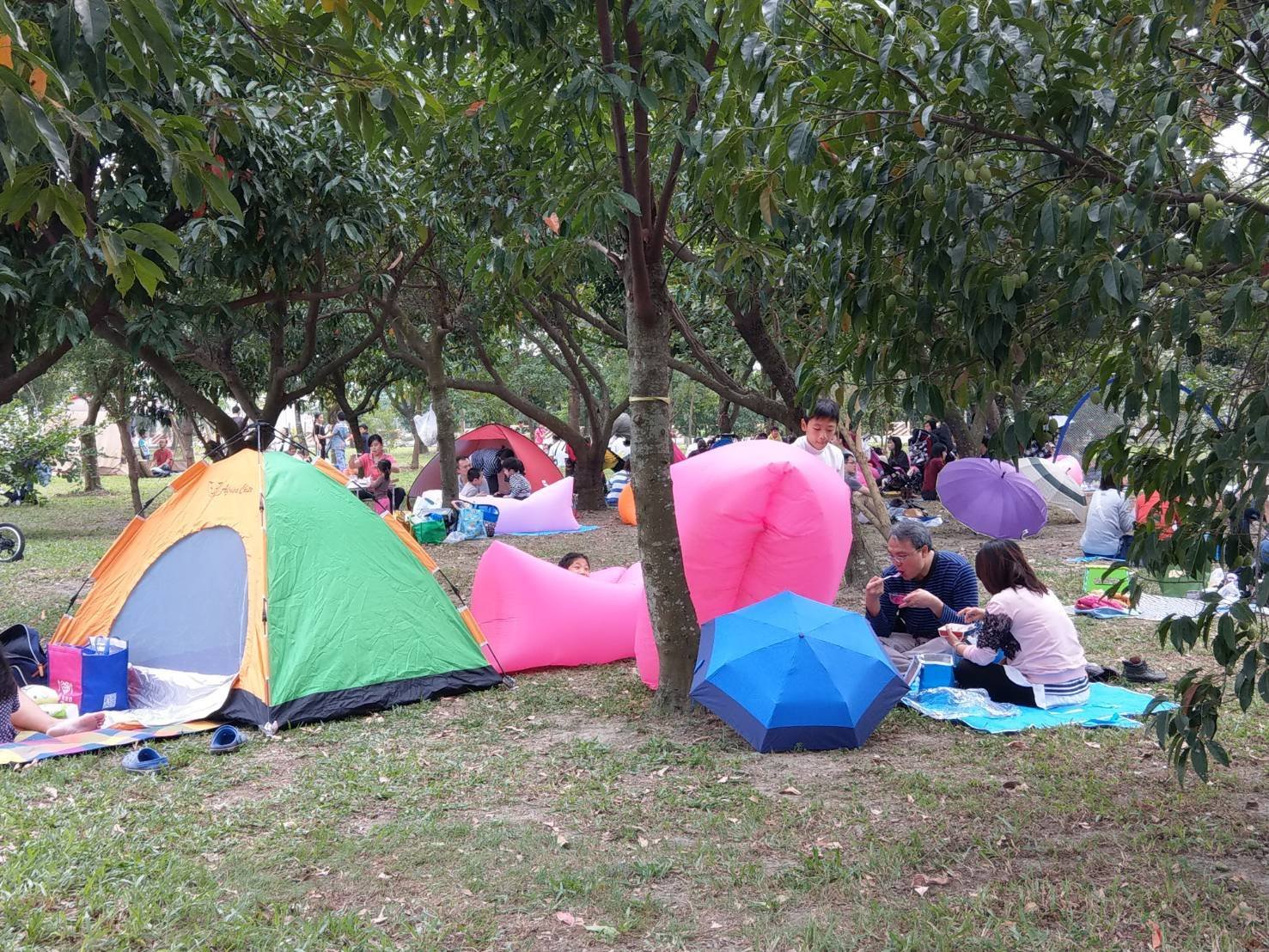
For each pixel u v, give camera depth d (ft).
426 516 48.98
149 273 8.59
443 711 21.07
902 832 14.52
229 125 11.39
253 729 19.88
